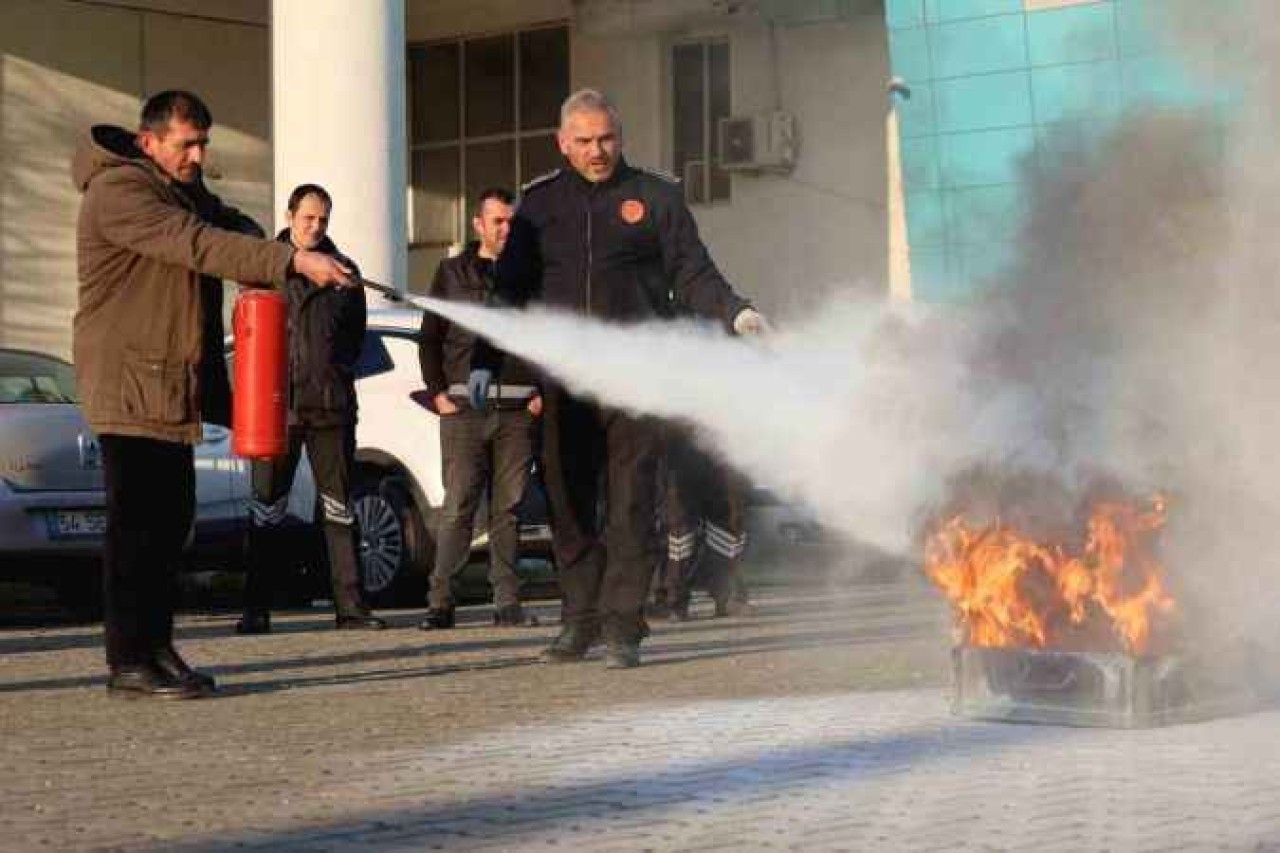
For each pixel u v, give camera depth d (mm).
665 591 15094
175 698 9734
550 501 11453
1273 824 6277
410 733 8461
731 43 28953
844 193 28031
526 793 6906
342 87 20703
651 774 7297
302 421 14062
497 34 31484
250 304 9766
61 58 28875
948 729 8430
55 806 6727
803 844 5988
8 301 28484
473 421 14109
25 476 15227
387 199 20875
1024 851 5875
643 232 11094
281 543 14219
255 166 30500
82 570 16281
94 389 9633
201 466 16297
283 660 11742
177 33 29766
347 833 6195
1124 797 6766
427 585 17516
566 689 10117
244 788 7066
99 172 9625
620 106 29984
